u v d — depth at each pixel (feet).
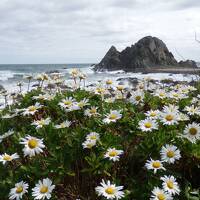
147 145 2.10
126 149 2.20
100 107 2.74
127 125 2.43
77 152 2.17
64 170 2.02
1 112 3.01
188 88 3.19
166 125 2.27
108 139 2.15
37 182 1.95
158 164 1.90
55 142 2.27
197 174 2.10
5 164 2.16
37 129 2.32
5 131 2.68
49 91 3.37
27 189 1.96
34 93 3.18
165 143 2.08
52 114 2.87
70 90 3.34
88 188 2.07
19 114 2.78
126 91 3.34
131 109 2.68
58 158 2.07
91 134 2.13
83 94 2.96
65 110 2.68
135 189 1.90
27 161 2.24
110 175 1.97
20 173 2.03
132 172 2.10
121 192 1.75
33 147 2.02
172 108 2.34
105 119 2.31
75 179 2.12
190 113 2.54
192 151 2.04
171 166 2.09
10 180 1.99
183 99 2.95
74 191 2.04
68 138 2.20
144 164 2.11
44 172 1.99
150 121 2.19
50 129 2.34
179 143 2.10
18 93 3.50
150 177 1.95
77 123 2.66
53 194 1.92
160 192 1.74
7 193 1.94
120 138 2.23
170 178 1.81
